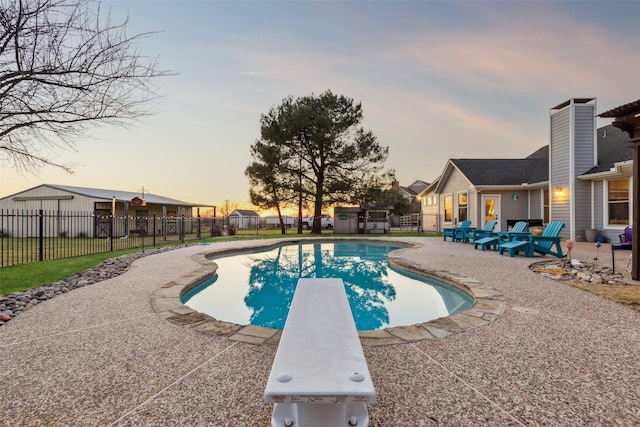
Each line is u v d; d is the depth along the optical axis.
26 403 1.98
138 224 20.53
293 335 1.71
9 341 2.98
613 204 11.15
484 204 15.76
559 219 12.57
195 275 6.25
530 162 17.33
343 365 1.36
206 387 2.17
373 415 1.85
